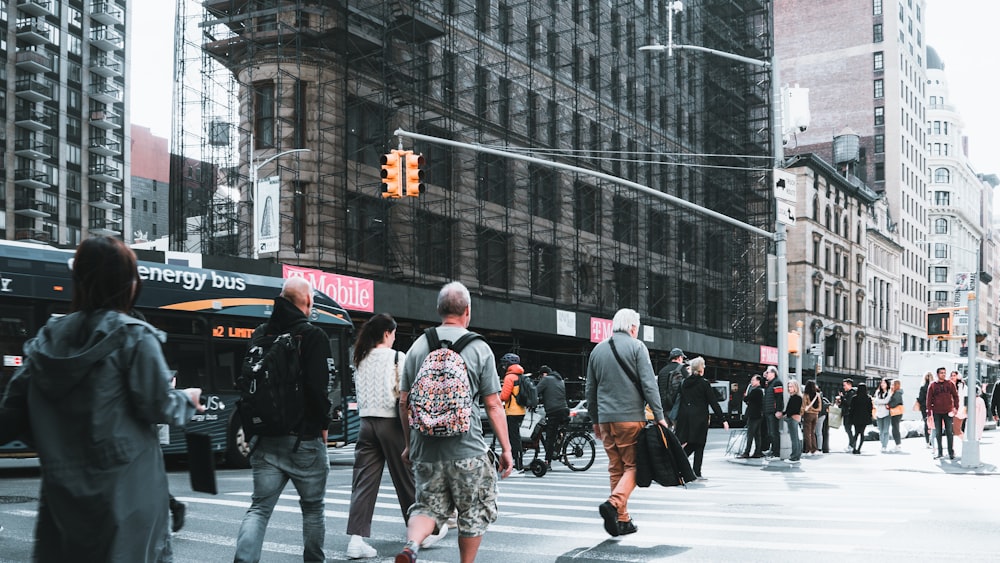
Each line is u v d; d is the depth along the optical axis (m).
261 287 17.27
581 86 49.88
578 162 48.75
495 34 44.38
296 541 8.04
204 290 16.30
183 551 7.59
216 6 36.88
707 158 60.81
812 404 22.69
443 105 39.50
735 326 61.16
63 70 79.88
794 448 18.30
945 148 138.75
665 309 55.38
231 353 16.55
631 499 11.57
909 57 107.00
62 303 14.72
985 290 158.38
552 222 46.69
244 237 34.91
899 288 99.00
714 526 9.05
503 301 38.59
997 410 16.66
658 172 55.50
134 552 3.56
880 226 93.88
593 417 8.62
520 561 7.16
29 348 3.61
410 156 18.09
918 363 45.53
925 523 9.32
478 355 5.74
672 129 58.03
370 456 7.39
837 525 9.14
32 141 76.19
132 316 3.82
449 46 40.66
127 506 3.53
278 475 5.71
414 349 5.88
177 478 14.29
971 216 147.38
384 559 7.19
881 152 101.06
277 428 5.57
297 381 5.64
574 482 14.16
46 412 3.52
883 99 101.12
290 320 5.76
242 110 35.75
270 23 35.97
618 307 50.62
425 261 38.94
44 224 76.94
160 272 15.68
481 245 41.59
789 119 20.69
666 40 58.22
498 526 9.05
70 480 3.49
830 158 100.62
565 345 46.66
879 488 13.30
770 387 19.52
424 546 7.71
